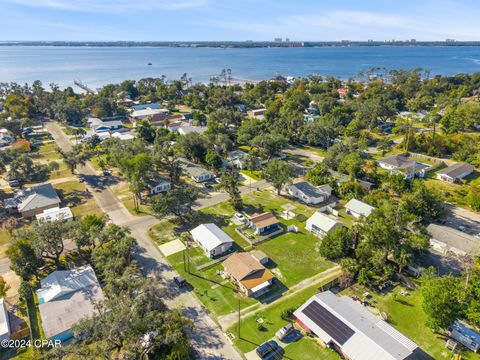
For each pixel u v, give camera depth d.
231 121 134.00
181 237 60.47
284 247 58.75
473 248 53.75
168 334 34.19
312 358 37.38
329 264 54.12
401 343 36.81
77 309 42.28
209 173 87.75
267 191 81.19
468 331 39.69
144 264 53.75
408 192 73.62
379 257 48.69
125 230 53.66
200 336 40.38
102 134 126.06
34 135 128.62
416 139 109.69
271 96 192.62
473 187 76.19
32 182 85.62
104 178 88.62
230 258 52.53
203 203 75.00
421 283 47.28
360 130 126.06
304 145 117.75
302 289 48.50
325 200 76.88
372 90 183.50
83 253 56.19
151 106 175.62
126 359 32.03
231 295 47.38
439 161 99.12
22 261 47.22
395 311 44.31
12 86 189.25
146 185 77.44
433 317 38.81
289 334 40.69
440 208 65.69
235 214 69.44
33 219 67.75
